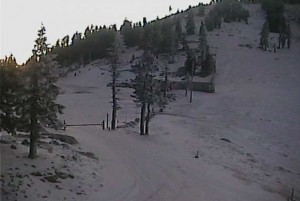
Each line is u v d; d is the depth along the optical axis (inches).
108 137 1971.0
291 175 1807.3
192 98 3437.5
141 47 5738.2
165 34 5364.2
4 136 1398.9
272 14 6486.2
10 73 1174.3
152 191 1284.4
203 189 1396.4
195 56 4928.6
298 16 6806.1
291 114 2960.1
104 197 1141.1
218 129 2461.9
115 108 2247.8
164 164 1608.0
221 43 5506.9
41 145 1395.2
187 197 1289.4
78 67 5925.2
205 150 1943.9
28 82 1156.5
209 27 6107.3
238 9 6737.2
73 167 1274.6
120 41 2295.8
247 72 4431.6
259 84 3998.5
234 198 1369.3
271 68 4532.5
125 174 1387.8
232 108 3102.9
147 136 2095.2
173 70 4564.5
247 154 2015.3
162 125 2409.0
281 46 5408.5
